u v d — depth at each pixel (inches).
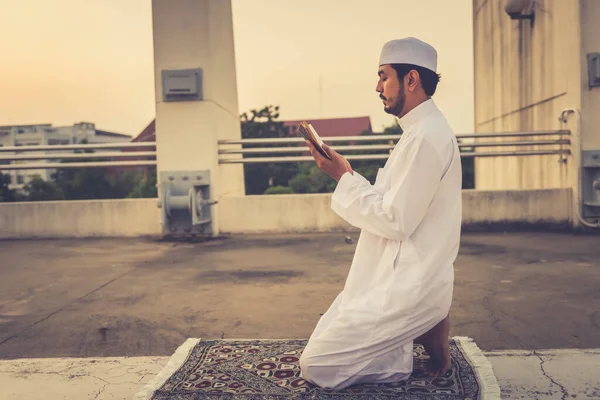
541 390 98.0
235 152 334.6
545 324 142.3
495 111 525.0
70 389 104.7
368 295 91.5
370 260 93.7
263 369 105.7
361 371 92.0
